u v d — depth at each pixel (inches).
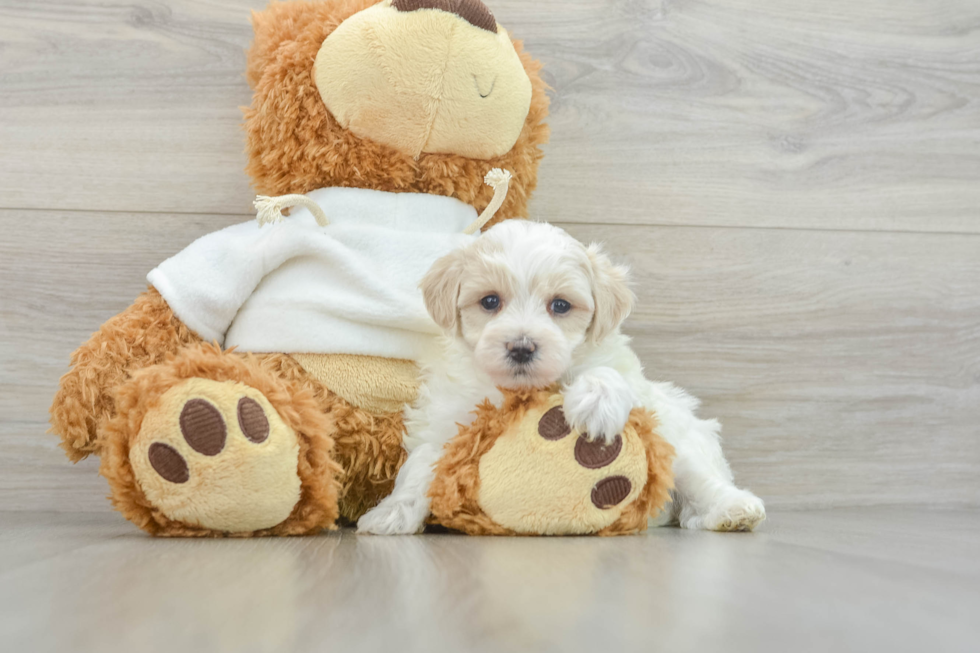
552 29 34.0
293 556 22.6
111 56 32.6
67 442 27.5
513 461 25.6
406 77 28.7
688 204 34.4
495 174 28.6
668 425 28.9
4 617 17.0
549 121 34.0
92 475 32.0
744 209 34.7
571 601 19.1
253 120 29.8
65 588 19.8
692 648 14.6
